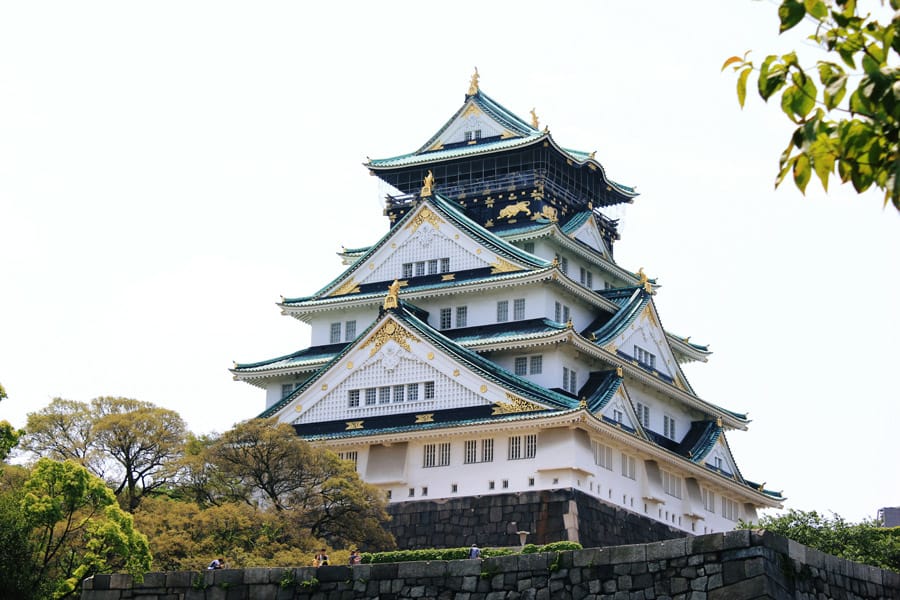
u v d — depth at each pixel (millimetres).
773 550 40969
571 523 90562
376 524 84000
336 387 102000
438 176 121750
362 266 112375
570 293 106938
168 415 85500
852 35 21969
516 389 95438
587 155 125438
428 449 97500
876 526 82375
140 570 53875
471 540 93562
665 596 41844
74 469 56156
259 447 82938
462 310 107250
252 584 49250
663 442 110312
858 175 22219
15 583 51750
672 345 121938
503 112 122875
